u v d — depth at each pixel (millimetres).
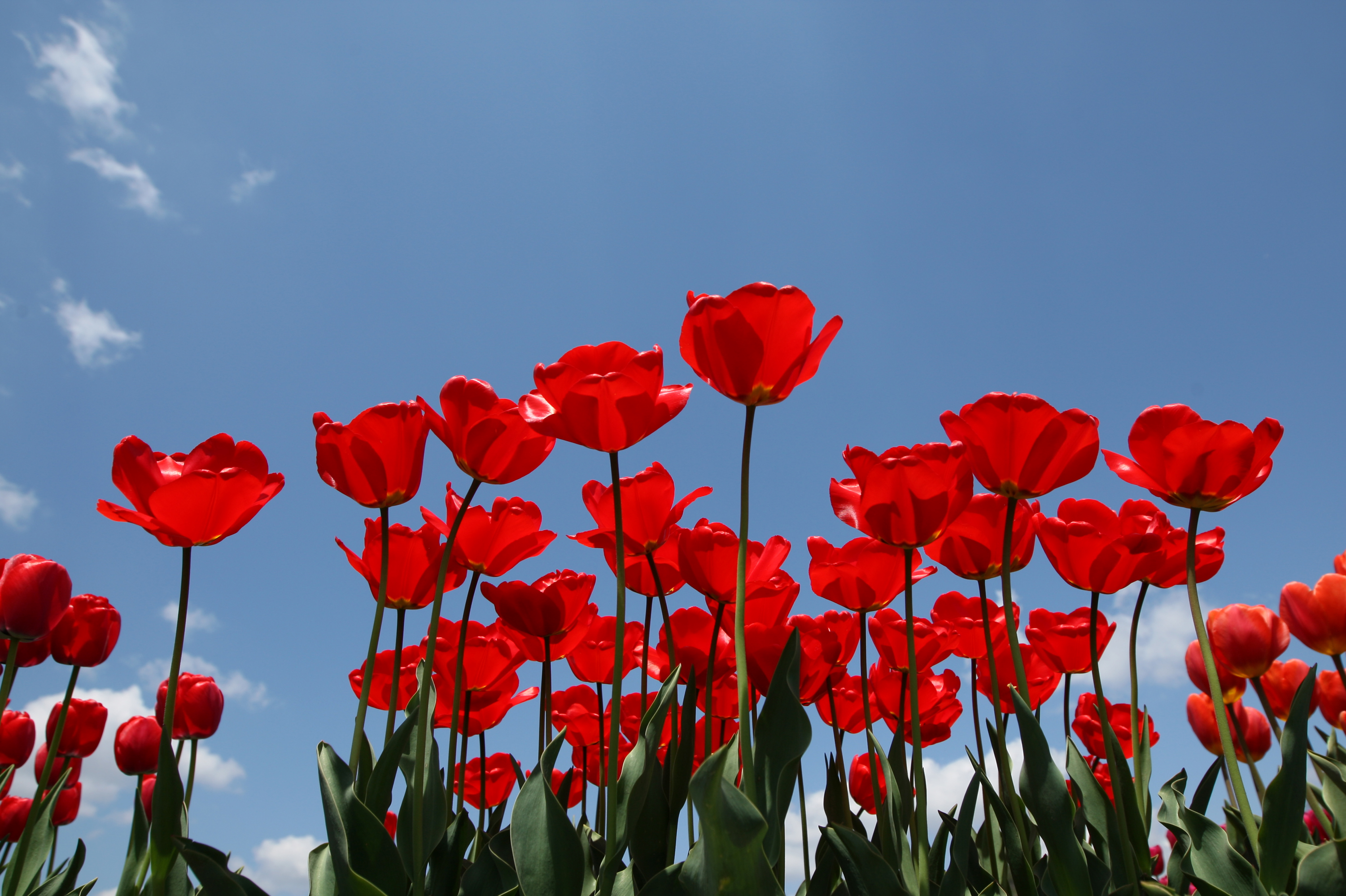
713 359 703
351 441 737
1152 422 757
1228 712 940
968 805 729
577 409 696
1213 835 721
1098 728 987
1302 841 836
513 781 974
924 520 730
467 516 804
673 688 729
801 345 699
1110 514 865
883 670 920
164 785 670
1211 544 812
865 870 657
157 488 716
